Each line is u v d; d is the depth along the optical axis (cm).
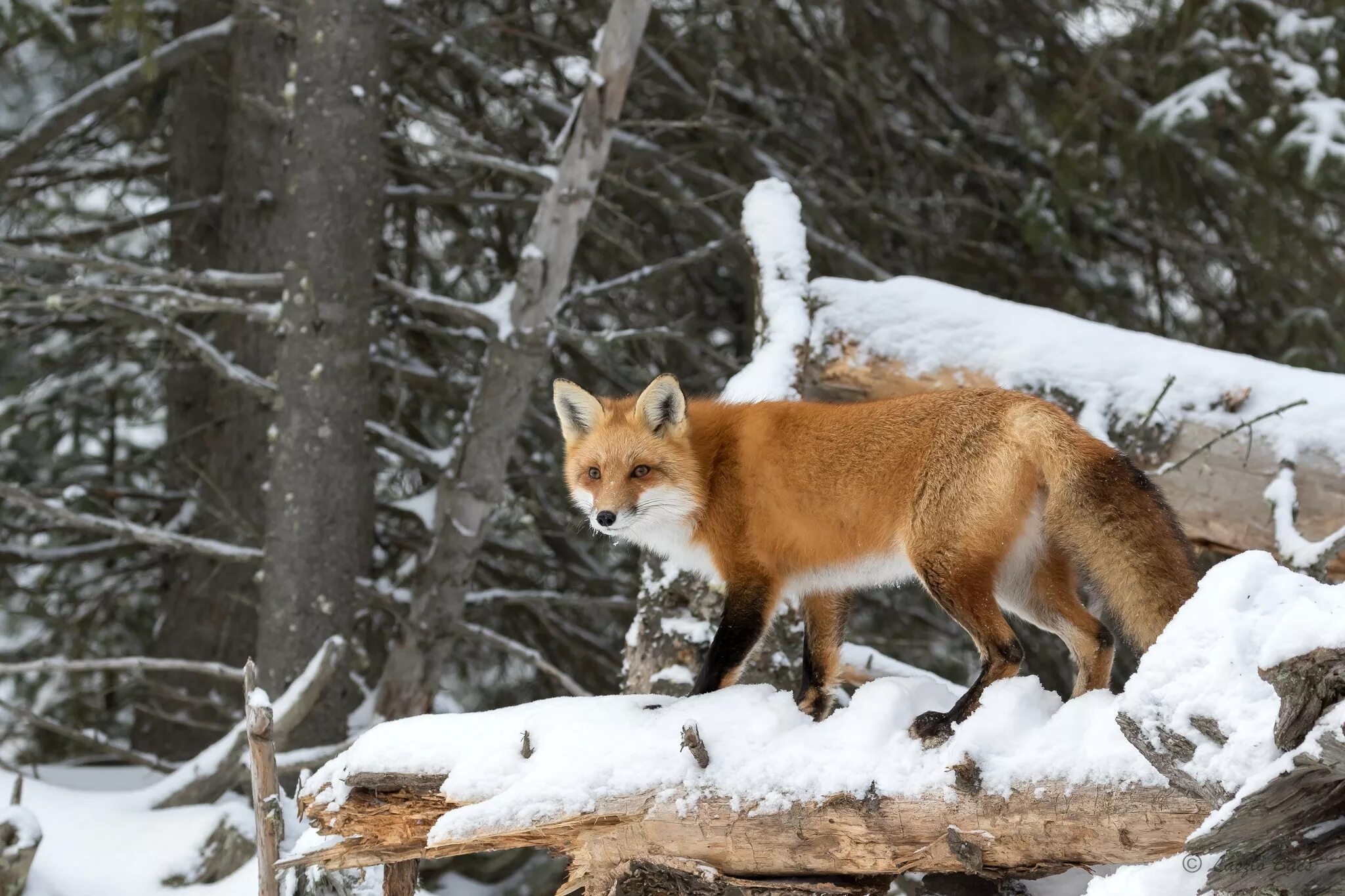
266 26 1521
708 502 732
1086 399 979
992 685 563
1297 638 404
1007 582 682
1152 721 459
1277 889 441
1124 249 1816
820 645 741
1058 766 502
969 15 1809
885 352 1052
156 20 1583
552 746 612
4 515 1761
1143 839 483
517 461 1756
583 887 643
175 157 1669
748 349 1656
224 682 1544
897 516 655
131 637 1806
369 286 1311
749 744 581
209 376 1648
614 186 1619
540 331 1221
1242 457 923
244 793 1241
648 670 928
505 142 1580
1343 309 1582
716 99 1655
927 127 1811
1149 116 1451
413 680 1284
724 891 597
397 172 1655
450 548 1270
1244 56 1486
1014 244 1844
